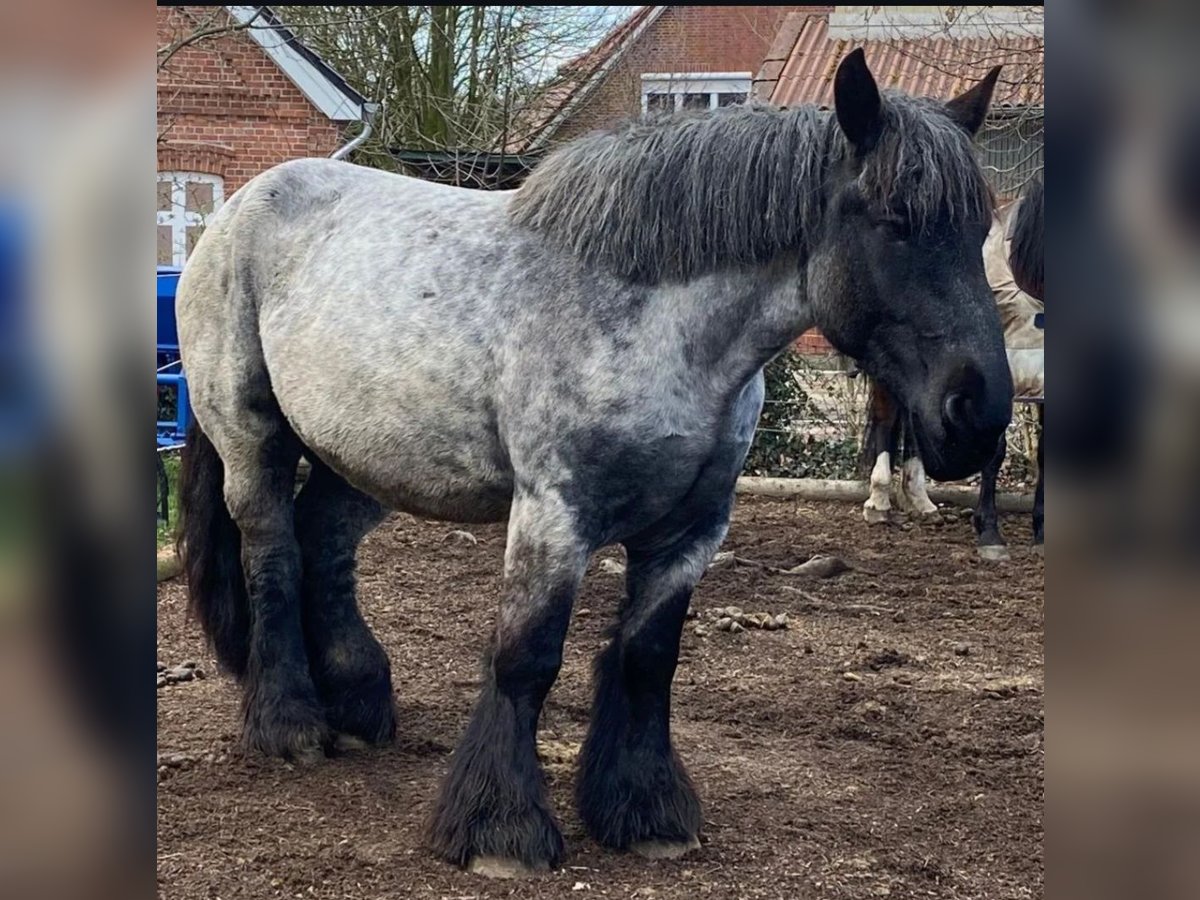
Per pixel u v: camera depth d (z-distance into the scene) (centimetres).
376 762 385
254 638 386
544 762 383
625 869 311
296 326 353
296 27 1280
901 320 274
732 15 1742
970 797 366
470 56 1354
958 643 544
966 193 270
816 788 371
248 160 1444
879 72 1140
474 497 332
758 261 292
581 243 303
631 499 299
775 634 554
